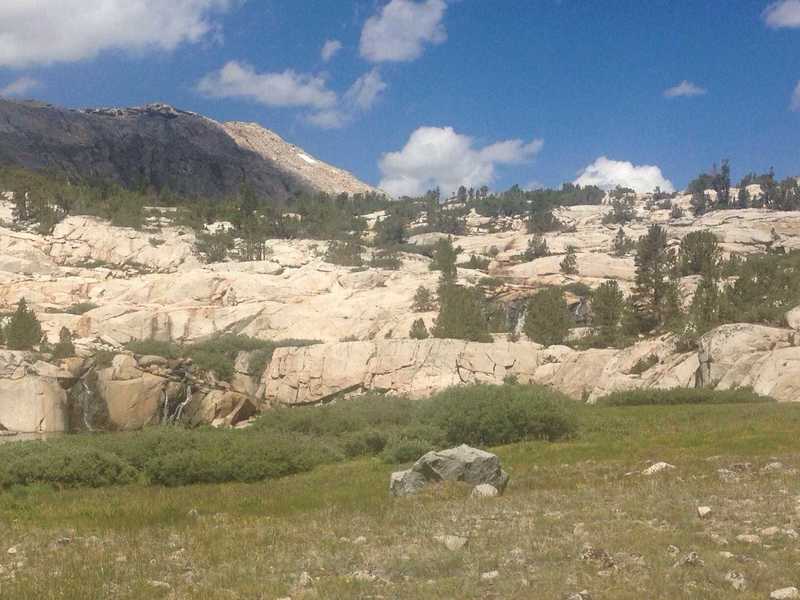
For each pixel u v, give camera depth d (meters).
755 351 50.28
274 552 13.35
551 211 191.75
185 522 17.27
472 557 12.20
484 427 29.17
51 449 25.78
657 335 75.88
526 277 111.81
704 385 51.50
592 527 13.84
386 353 72.38
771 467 19.56
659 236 111.69
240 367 79.31
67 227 127.44
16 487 22.91
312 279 105.19
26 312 79.69
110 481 25.00
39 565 13.24
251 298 100.81
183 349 81.00
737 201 195.75
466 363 69.69
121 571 12.49
